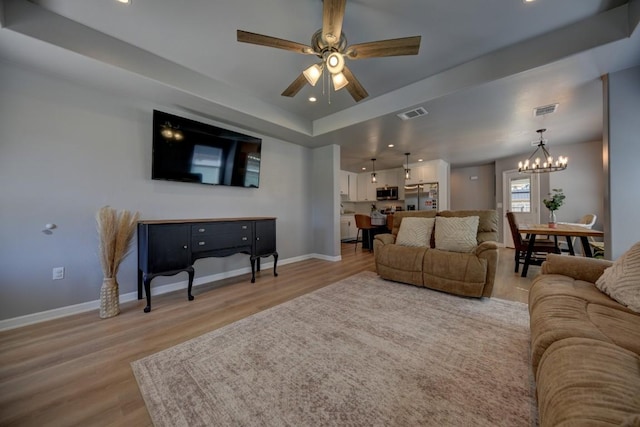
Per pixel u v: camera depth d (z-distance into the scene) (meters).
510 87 2.66
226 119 3.51
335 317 2.28
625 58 2.16
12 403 1.30
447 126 3.89
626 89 2.31
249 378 1.47
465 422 1.16
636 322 1.18
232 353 1.73
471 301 2.63
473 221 3.07
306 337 1.93
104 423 1.18
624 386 0.75
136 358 1.69
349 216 8.16
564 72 2.38
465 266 2.70
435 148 5.29
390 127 3.90
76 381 1.47
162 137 2.95
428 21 2.06
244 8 1.92
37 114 2.30
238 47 2.39
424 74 2.88
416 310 2.41
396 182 7.54
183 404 1.29
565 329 1.12
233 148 3.69
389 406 1.25
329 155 4.93
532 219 5.76
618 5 1.92
